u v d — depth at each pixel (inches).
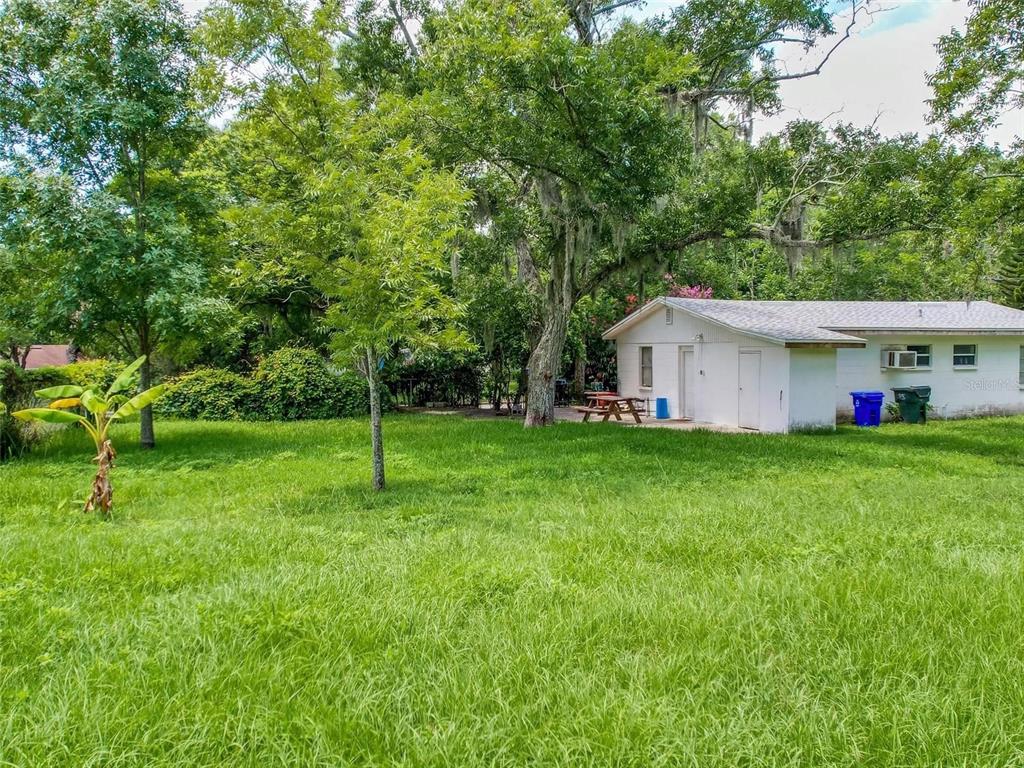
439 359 756.0
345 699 105.3
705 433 549.3
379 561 181.0
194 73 430.3
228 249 460.8
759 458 412.8
